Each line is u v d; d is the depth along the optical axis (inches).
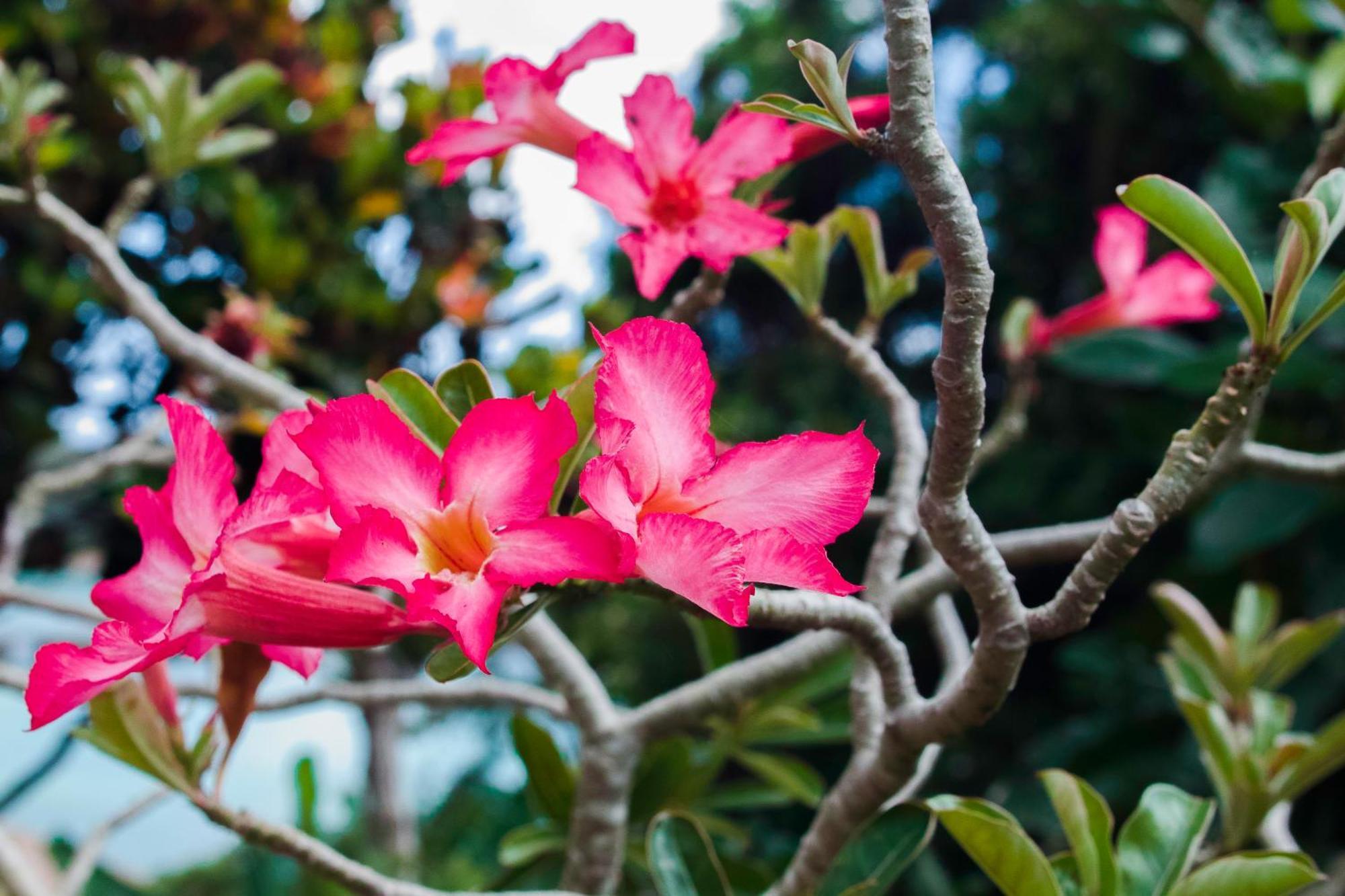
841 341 23.3
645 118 19.4
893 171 124.2
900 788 18.3
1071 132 111.2
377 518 15.1
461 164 20.9
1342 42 45.0
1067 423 96.6
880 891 19.3
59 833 45.6
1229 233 16.2
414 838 74.9
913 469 22.5
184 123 31.9
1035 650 91.7
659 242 19.4
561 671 23.8
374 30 64.2
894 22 15.5
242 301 37.7
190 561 16.5
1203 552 58.3
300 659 18.1
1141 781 63.8
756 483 15.9
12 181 54.7
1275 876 18.8
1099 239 30.9
